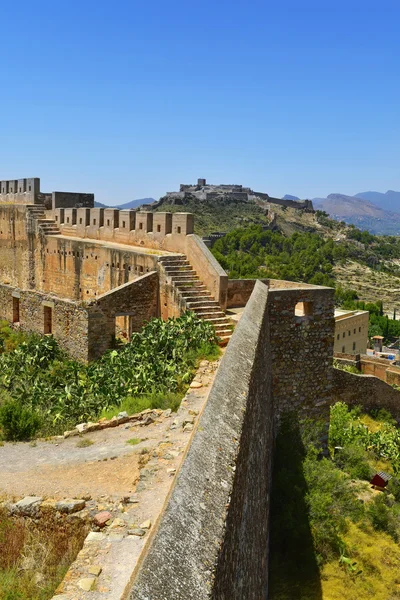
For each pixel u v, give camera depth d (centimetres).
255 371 1054
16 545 864
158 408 1462
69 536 880
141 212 2655
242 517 662
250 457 840
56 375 1912
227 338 1936
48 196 3553
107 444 1230
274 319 2005
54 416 1479
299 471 1853
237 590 573
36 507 912
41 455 1186
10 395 1712
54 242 3092
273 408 1992
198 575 379
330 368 2145
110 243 2784
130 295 2138
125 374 1639
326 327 2116
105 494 958
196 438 591
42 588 748
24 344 2078
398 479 2292
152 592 341
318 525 1647
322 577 1520
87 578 662
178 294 2091
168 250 2452
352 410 3141
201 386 1524
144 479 970
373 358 4653
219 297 2125
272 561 1548
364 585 1513
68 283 2966
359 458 2442
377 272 17250
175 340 1808
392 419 3359
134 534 777
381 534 1805
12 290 2583
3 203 3941
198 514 451
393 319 11362
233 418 691
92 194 3575
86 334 2027
